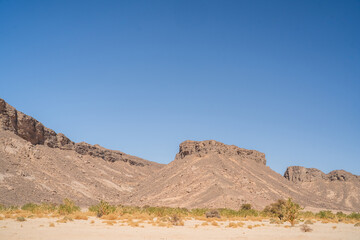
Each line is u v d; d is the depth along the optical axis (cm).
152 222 3928
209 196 12306
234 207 11206
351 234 3052
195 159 16825
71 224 3384
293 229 3647
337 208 15825
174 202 12625
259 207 11825
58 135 17638
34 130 15425
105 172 17862
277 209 7412
